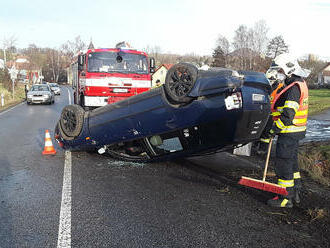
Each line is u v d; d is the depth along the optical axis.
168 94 5.14
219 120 4.84
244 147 7.51
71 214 4.11
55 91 37.94
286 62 4.44
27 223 3.86
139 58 11.08
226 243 3.39
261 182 4.56
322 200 4.72
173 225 3.80
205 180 5.59
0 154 7.59
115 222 3.88
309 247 3.34
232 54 57.91
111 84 10.71
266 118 4.96
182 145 5.64
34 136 10.15
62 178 5.68
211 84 4.68
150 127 5.68
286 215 4.15
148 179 5.64
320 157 7.03
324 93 36.94
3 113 17.81
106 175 5.88
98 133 6.64
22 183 5.40
